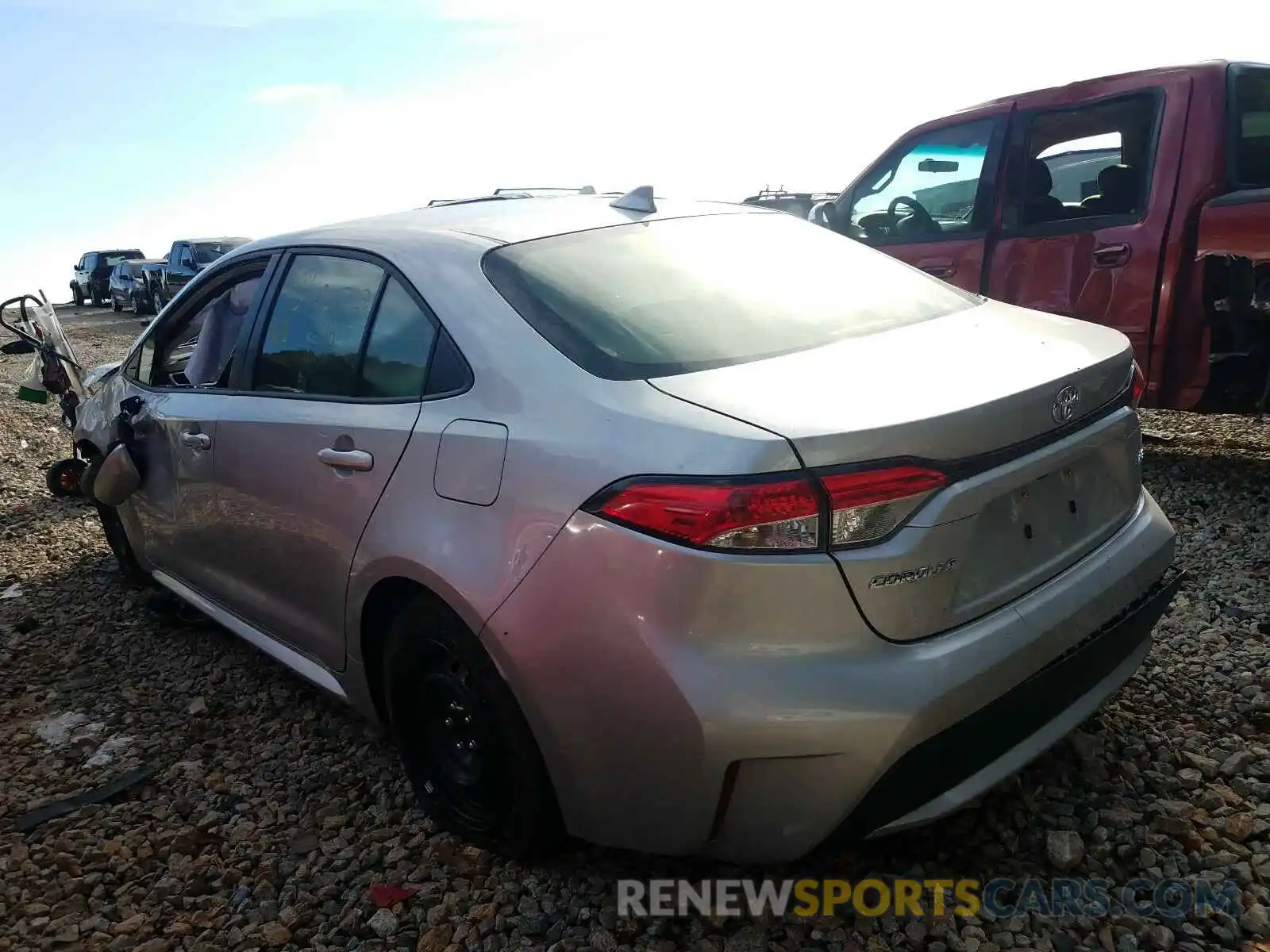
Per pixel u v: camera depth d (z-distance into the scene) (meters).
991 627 2.12
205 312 3.79
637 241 2.86
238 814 2.97
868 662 1.96
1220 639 3.45
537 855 2.50
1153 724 2.97
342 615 2.83
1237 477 5.29
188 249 23.31
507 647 2.21
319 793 3.04
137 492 4.13
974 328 2.62
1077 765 2.78
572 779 2.22
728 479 1.93
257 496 3.14
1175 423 6.78
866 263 3.09
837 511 1.93
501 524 2.26
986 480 2.08
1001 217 5.64
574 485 2.13
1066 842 2.42
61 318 28.83
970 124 5.82
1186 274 4.90
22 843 2.89
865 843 2.53
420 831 2.78
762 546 1.92
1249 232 4.66
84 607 4.76
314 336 3.07
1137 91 5.11
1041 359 2.39
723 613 1.95
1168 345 5.02
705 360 2.31
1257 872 2.35
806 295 2.73
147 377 4.23
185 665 4.04
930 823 2.32
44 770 3.30
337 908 2.53
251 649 4.12
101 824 2.96
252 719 3.55
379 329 2.81
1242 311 4.75
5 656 4.23
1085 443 2.35
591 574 2.07
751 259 2.90
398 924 2.43
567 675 2.13
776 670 1.94
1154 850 2.44
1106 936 2.19
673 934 2.30
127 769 3.27
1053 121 5.42
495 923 2.38
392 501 2.56
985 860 2.46
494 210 3.14
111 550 5.38
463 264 2.69
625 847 2.27
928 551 1.99
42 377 6.79
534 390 2.32
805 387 2.13
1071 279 5.34
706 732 1.96
